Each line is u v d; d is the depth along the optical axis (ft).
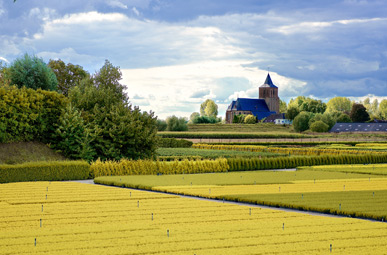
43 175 120.57
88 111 158.30
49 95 153.48
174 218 67.05
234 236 56.03
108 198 84.89
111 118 155.94
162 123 406.62
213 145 247.70
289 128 516.73
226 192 92.94
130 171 133.90
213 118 584.81
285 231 58.65
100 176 126.52
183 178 120.78
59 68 301.22
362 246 52.19
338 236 56.44
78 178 125.39
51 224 62.80
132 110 162.81
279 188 96.43
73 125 145.59
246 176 128.47
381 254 48.93
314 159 174.91
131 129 152.97
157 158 157.38
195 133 344.90
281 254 48.80
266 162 162.50
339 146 249.55
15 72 227.20
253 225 62.18
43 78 235.40
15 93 144.15
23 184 108.27
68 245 51.49
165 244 52.16
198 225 62.39
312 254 48.70
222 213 70.95
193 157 166.61
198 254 48.47
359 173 139.95
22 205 77.25
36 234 56.44
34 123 147.64
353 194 90.07
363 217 69.77
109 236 55.77
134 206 76.79
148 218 66.95
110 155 149.79
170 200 83.35
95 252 48.91
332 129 456.45
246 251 49.67
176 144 250.57
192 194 92.12
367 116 565.94
